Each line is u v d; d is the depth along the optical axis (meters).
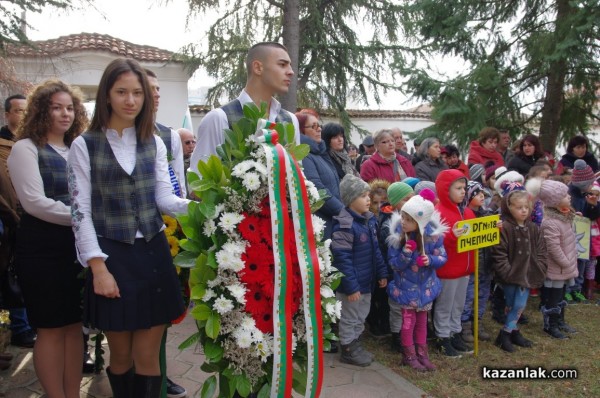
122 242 2.08
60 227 2.42
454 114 9.46
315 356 2.15
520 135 10.19
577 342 4.29
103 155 2.07
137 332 2.18
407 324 3.64
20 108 3.46
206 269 2.12
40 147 2.46
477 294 3.89
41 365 2.45
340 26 13.48
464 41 9.70
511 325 4.08
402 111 17.89
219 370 2.18
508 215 4.12
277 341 2.07
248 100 2.59
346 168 4.50
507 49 9.89
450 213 3.97
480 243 3.76
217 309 2.05
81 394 2.98
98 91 2.09
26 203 2.36
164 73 12.72
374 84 13.69
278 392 2.07
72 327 2.55
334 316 2.36
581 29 7.59
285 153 2.17
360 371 3.55
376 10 13.18
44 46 11.14
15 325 3.59
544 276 4.09
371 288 3.81
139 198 2.13
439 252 3.66
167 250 2.24
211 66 12.46
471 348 4.07
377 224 4.25
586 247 5.03
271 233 2.17
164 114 12.87
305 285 2.13
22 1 6.88
